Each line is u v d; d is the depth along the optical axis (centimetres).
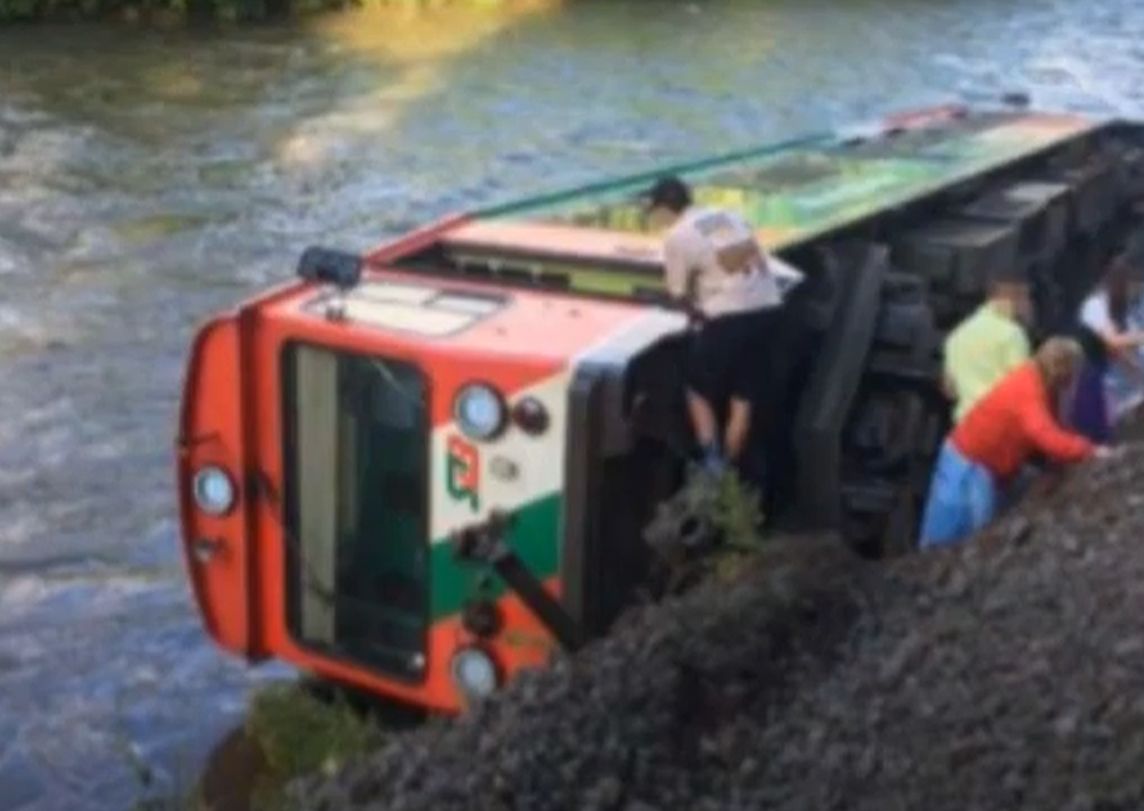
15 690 962
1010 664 641
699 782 619
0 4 3338
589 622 741
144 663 994
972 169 1230
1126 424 1131
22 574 1114
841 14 3962
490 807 615
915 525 953
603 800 611
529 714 649
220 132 2512
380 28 3525
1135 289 1370
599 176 2344
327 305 798
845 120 2798
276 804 718
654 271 859
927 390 964
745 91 3028
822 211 1016
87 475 1273
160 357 1543
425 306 805
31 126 2505
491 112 2745
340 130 2562
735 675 661
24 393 1440
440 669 779
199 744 898
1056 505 808
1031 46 3597
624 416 737
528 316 790
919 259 1079
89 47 3170
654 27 3691
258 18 3553
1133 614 662
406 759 658
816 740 623
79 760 888
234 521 814
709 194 1054
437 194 2211
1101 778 571
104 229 1973
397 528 783
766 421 858
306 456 798
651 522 771
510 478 748
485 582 761
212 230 1989
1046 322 1281
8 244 1895
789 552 738
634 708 645
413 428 770
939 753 601
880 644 674
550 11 3847
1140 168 1577
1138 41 3697
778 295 830
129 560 1136
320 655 807
